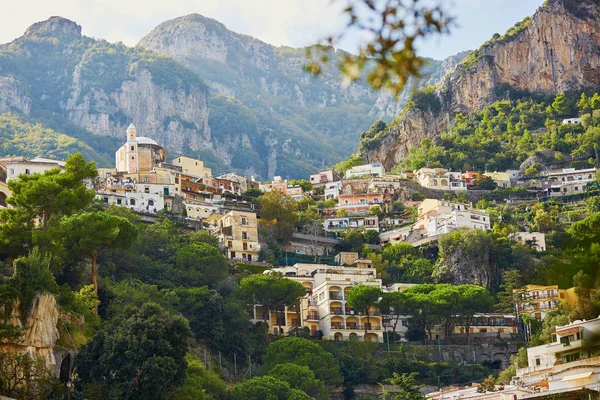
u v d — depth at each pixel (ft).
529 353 451.12
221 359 554.46
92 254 475.72
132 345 377.09
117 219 488.44
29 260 372.38
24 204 464.65
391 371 590.14
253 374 551.59
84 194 482.28
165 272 627.46
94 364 375.25
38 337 353.92
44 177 493.36
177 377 382.63
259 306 650.43
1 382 309.63
